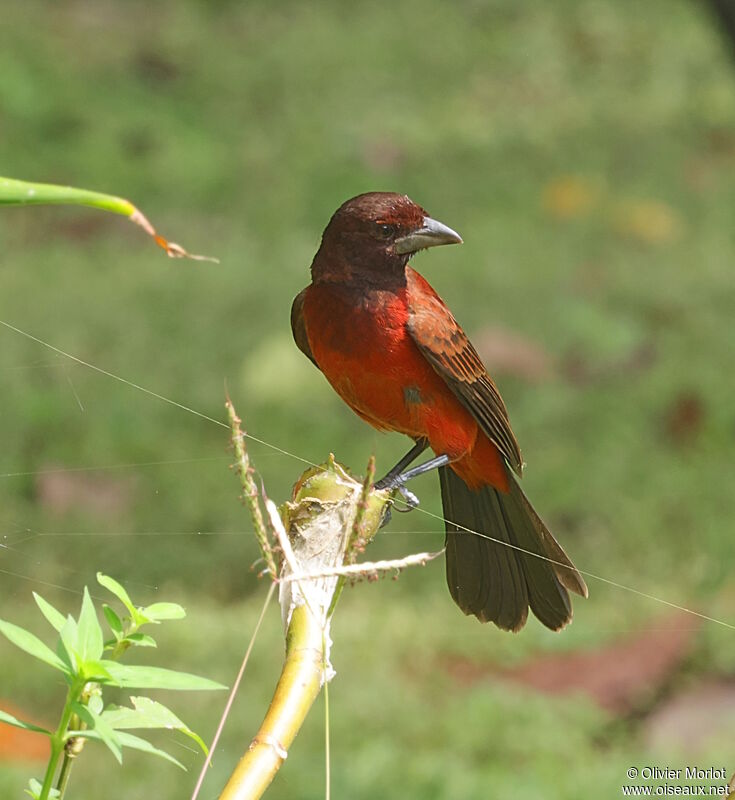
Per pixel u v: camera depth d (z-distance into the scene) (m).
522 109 23.55
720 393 14.31
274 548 2.97
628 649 10.03
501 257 17.75
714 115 22.72
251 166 20.72
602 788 8.20
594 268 17.56
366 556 11.55
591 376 14.98
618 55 25.53
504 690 9.42
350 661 9.75
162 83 23.58
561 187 20.02
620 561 11.68
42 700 8.86
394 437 13.55
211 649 9.79
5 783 7.60
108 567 10.99
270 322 15.64
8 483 12.05
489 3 26.95
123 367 14.50
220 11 26.42
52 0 25.70
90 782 7.90
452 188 20.19
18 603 9.96
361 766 8.34
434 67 24.88
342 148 21.33
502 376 14.84
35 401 13.46
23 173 20.17
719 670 9.74
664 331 15.85
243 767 2.68
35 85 22.41
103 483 12.19
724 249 18.50
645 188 20.28
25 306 15.62
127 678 2.51
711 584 11.06
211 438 13.27
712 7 10.66
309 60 24.67
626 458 13.30
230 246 18.16
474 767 8.53
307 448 13.30
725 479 12.85
